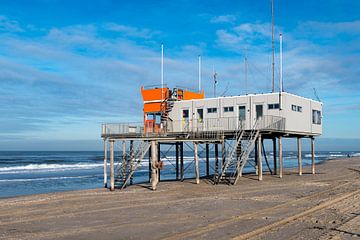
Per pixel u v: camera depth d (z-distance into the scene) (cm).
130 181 3681
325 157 14912
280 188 2958
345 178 3844
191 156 13612
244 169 6300
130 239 1482
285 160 12069
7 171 7106
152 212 2042
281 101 3356
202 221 1755
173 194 2764
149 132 3462
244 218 1780
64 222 1848
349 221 1634
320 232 1457
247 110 3481
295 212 1891
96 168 7719
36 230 1683
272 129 3281
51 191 3850
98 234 1578
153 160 3094
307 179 3697
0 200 2750
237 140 3269
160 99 3875
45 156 14325
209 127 3562
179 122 3738
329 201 2173
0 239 1529
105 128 3425
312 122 3934
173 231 1577
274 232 1478
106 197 2706
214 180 3462
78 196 2808
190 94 4069
